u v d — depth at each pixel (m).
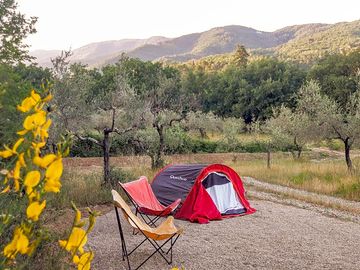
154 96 19.61
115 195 6.71
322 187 16.23
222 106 61.00
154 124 19.12
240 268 6.70
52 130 10.99
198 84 65.69
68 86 12.42
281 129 26.89
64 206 8.70
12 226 3.91
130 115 16.08
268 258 7.27
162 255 6.74
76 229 1.55
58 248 5.25
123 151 26.75
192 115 35.97
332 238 8.92
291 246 8.13
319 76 51.47
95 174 13.72
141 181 10.03
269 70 61.25
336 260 7.32
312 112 22.28
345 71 49.56
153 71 52.81
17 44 12.09
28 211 1.33
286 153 34.25
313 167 21.05
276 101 56.94
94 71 48.12
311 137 20.88
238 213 11.29
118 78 17.38
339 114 19.88
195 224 9.98
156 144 20.50
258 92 56.84
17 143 1.41
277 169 21.70
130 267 6.51
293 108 51.44
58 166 1.38
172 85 22.31
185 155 30.69
